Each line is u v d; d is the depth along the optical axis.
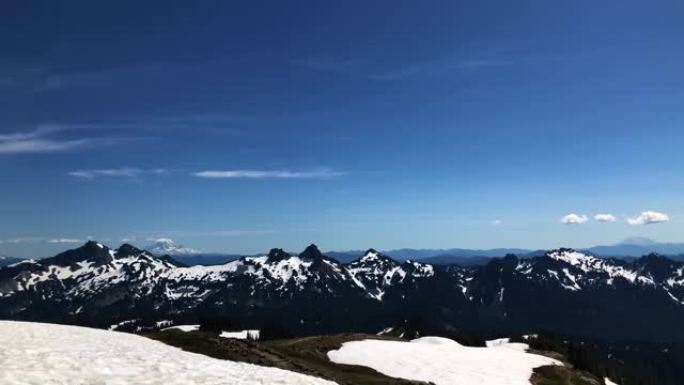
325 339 91.31
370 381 48.78
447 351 94.62
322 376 43.12
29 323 42.19
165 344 46.06
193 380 22.20
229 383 22.64
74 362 22.80
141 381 20.48
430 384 53.72
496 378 77.50
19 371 19.61
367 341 93.88
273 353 50.91
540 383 81.50
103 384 19.12
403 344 95.44
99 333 44.25
